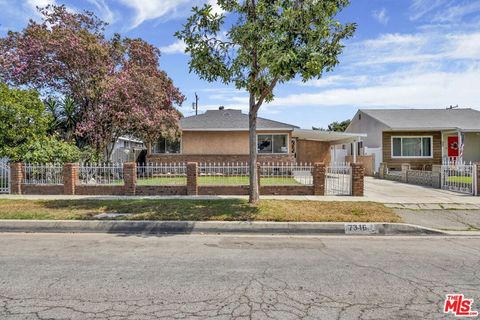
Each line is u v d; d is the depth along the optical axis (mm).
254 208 8719
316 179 11500
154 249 6000
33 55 14930
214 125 21250
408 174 16875
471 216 8633
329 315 3465
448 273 4766
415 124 22484
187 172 11633
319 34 7570
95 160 15328
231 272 4777
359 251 5930
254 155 9320
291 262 5258
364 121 26500
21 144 13375
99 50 15219
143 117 15617
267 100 9617
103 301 3787
